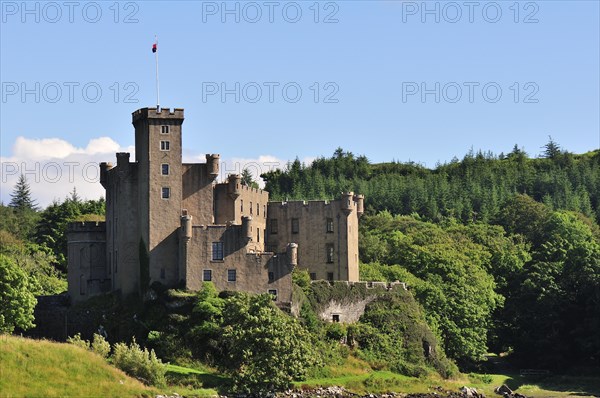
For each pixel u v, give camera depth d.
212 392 163.62
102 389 151.88
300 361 170.50
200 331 181.75
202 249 192.50
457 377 199.25
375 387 179.00
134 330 191.00
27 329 186.88
